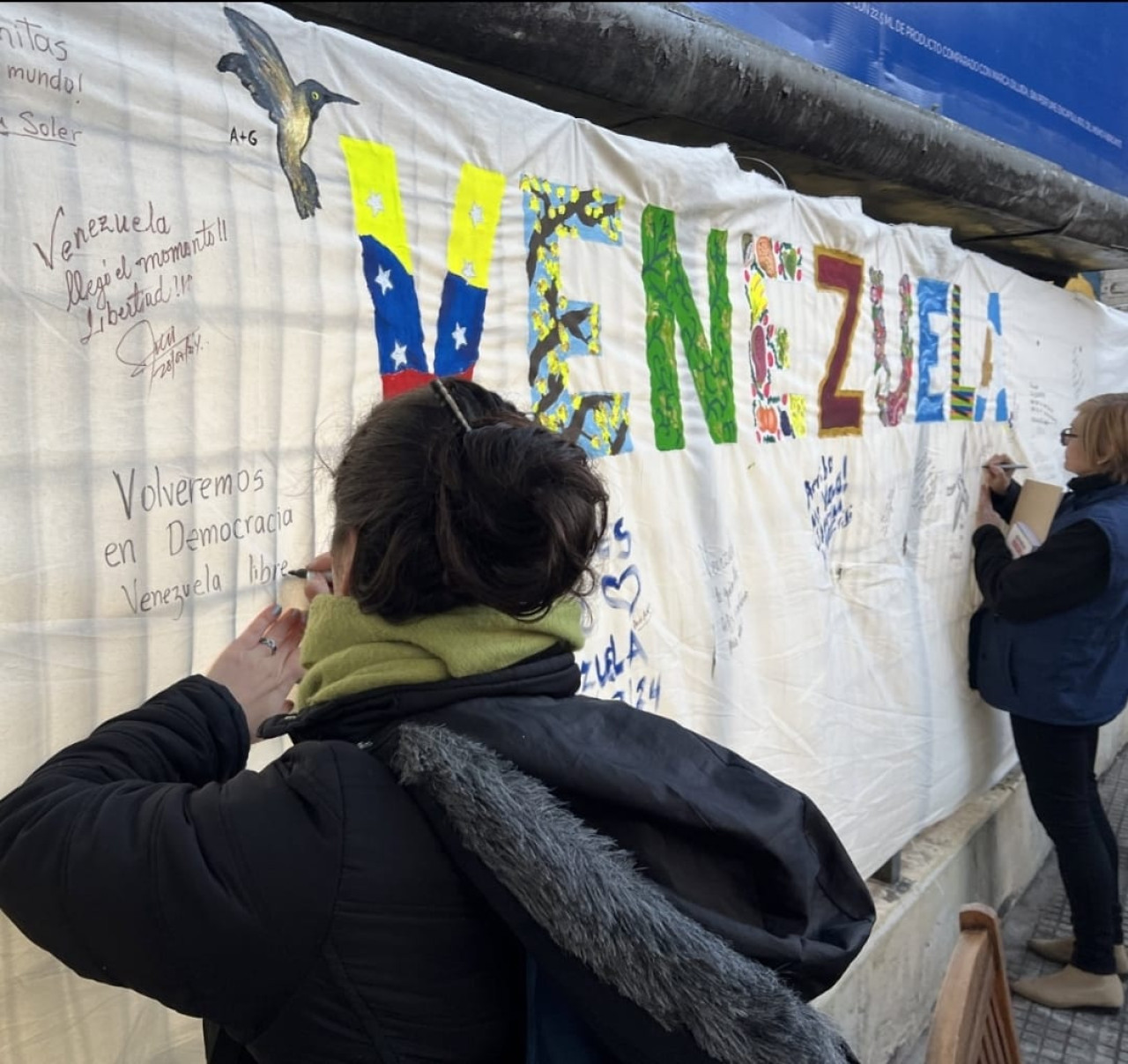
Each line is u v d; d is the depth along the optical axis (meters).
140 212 1.06
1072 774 2.98
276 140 1.19
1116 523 2.67
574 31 1.67
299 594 1.27
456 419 0.85
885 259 2.66
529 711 0.85
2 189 0.95
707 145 2.37
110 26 1.03
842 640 2.57
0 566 0.98
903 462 2.83
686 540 1.96
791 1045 0.77
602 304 1.75
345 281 1.29
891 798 2.84
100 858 0.74
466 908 0.80
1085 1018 3.01
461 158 1.45
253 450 1.20
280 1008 0.77
